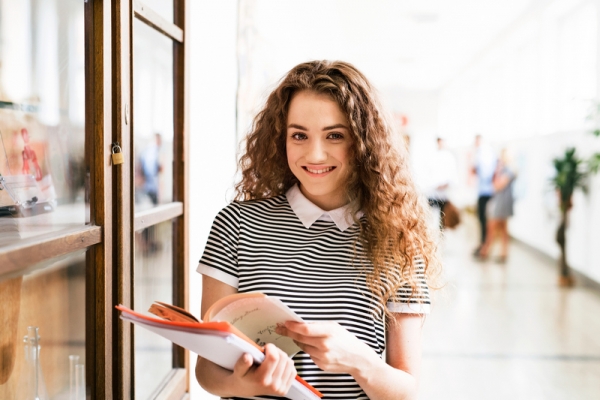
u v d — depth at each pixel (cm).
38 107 104
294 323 104
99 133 119
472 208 1333
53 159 107
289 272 126
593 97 721
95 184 119
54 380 112
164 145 170
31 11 102
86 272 118
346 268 128
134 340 135
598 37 703
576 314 540
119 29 123
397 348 131
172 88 177
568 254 746
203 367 119
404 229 134
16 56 98
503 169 884
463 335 471
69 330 115
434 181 1070
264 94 160
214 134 258
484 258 882
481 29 1068
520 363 402
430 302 141
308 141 130
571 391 350
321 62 138
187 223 187
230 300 103
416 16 973
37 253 94
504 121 1189
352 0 864
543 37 894
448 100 1767
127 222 129
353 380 124
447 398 339
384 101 140
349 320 123
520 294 626
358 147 131
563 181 694
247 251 129
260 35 392
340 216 134
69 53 111
